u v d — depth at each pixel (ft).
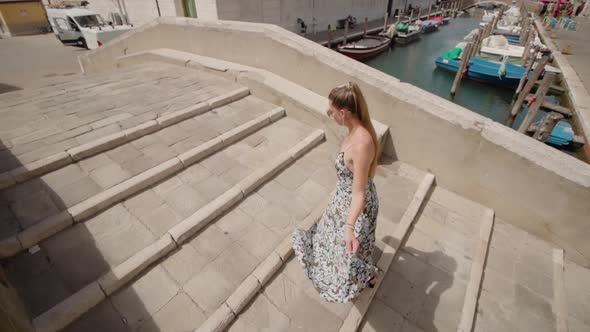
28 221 8.42
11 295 5.99
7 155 10.55
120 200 9.77
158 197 10.21
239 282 8.20
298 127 14.99
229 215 10.18
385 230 10.82
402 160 14.20
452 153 12.46
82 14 64.34
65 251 8.09
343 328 7.60
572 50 70.44
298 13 69.21
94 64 32.35
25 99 15.40
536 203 11.04
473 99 55.83
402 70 69.77
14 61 60.64
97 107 14.52
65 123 12.87
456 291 9.17
